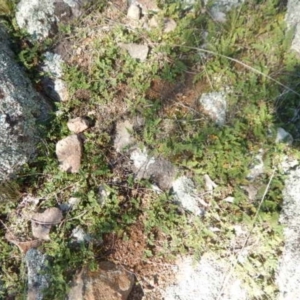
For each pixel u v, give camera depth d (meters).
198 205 0.91
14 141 0.95
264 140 0.92
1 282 0.93
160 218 0.91
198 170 0.93
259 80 0.97
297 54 0.96
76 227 0.93
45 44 1.07
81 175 0.96
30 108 0.98
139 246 0.91
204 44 1.02
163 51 1.02
